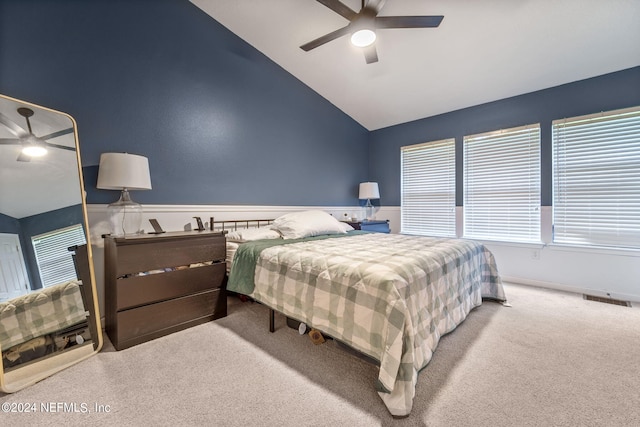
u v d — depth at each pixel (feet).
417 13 7.57
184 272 6.52
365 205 15.23
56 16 6.06
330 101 13.24
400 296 4.00
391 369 3.66
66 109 6.21
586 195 9.17
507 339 5.94
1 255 4.88
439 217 12.83
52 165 5.66
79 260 5.83
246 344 5.77
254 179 10.18
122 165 6.12
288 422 3.63
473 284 7.39
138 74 7.32
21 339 4.77
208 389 4.29
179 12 8.11
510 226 10.76
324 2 5.93
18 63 5.61
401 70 10.34
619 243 8.66
